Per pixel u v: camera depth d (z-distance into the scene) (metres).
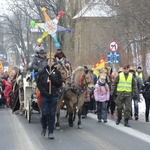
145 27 31.02
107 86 17.52
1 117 19.98
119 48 34.97
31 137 13.74
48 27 13.84
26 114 19.25
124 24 33.59
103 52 40.53
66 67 16.23
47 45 48.88
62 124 16.88
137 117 18.20
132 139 13.25
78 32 47.53
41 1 47.88
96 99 17.53
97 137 13.69
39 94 14.48
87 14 46.25
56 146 12.09
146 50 34.69
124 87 16.22
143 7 29.14
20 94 20.48
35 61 16.36
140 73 20.31
